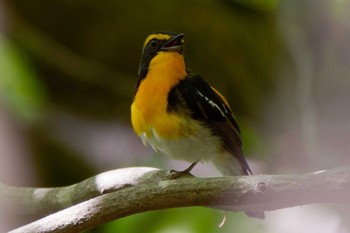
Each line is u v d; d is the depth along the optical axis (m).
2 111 11.36
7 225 11.43
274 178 6.14
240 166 8.88
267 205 6.26
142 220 8.99
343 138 11.72
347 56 12.51
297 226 9.70
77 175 13.88
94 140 13.88
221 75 14.15
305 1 12.76
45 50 13.80
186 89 8.34
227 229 8.90
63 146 13.70
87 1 13.80
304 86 12.77
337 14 12.52
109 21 14.02
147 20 14.12
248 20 14.10
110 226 9.12
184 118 8.24
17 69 10.49
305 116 12.41
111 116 14.05
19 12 13.51
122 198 6.58
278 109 13.16
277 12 13.48
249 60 13.98
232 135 8.77
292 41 13.20
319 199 6.02
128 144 13.84
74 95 13.98
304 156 11.60
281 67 13.62
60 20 13.82
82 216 6.62
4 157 12.89
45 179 13.62
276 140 11.95
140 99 8.25
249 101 13.88
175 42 8.51
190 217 8.89
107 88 14.11
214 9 14.38
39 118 11.67
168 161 10.07
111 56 14.11
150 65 8.41
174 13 14.21
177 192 6.47
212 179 6.42
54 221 6.67
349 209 9.73
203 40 14.34
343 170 5.98
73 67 13.98
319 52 12.71
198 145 8.41
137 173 7.95
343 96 12.31
